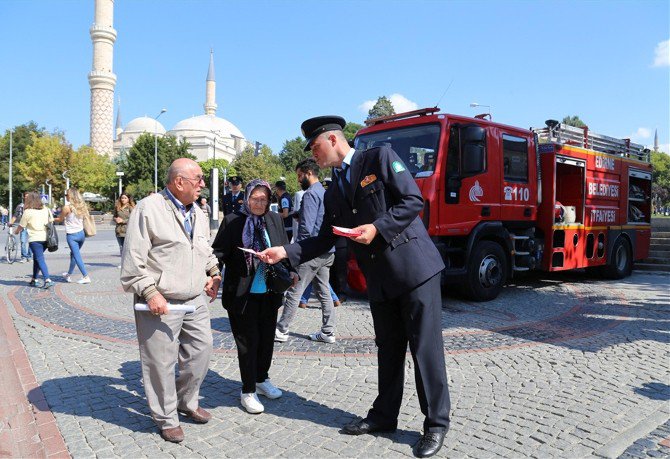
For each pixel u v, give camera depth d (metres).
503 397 4.12
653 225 17.62
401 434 3.43
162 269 3.32
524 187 8.70
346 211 3.33
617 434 3.45
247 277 3.77
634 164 11.88
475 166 7.37
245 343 3.78
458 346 5.60
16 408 3.89
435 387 3.22
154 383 3.33
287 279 3.77
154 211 3.29
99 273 11.45
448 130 7.49
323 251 3.54
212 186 17.98
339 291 7.73
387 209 3.19
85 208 10.15
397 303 3.37
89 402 3.97
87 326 6.44
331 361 5.01
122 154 67.56
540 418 3.70
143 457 3.11
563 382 4.50
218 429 3.51
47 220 9.41
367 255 3.27
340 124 3.41
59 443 3.28
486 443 3.29
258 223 3.85
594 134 10.48
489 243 8.22
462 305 7.95
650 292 9.59
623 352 5.46
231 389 4.29
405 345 3.46
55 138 55.31
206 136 85.38
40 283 9.88
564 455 3.14
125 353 5.30
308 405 3.93
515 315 7.29
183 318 3.45
